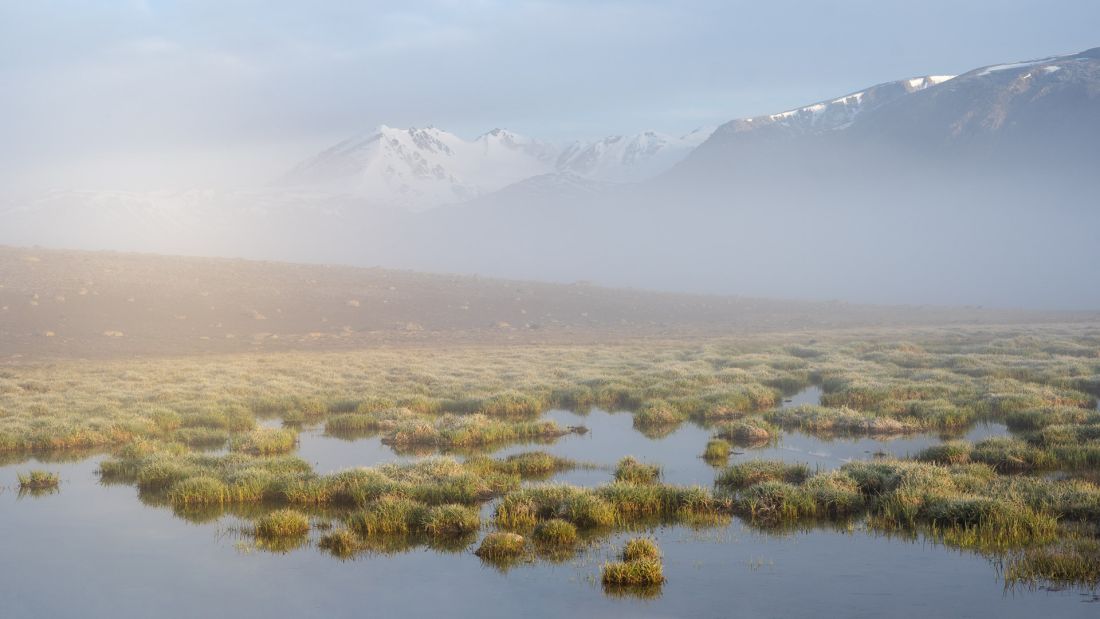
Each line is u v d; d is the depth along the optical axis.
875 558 17.44
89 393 41.75
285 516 19.88
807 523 20.02
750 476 23.62
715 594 15.70
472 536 19.44
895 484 21.83
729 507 21.05
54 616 15.12
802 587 15.95
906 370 47.88
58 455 29.27
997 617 14.40
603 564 17.38
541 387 44.47
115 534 19.83
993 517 18.83
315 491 22.48
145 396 40.88
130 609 15.41
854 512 20.66
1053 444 25.62
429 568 17.38
